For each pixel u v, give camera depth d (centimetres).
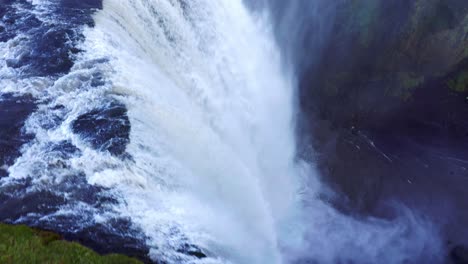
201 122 2817
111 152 2039
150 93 2458
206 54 3253
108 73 2411
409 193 3162
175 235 1875
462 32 3272
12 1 3044
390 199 3123
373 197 3136
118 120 2186
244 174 2788
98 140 2095
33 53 2577
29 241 1692
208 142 2669
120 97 2314
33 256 1644
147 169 2059
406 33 3344
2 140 2109
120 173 1975
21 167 1989
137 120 2208
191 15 3136
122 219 1848
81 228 1789
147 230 1841
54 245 1702
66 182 1939
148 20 2884
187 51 3109
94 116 2216
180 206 2036
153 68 2717
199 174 2381
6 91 2373
